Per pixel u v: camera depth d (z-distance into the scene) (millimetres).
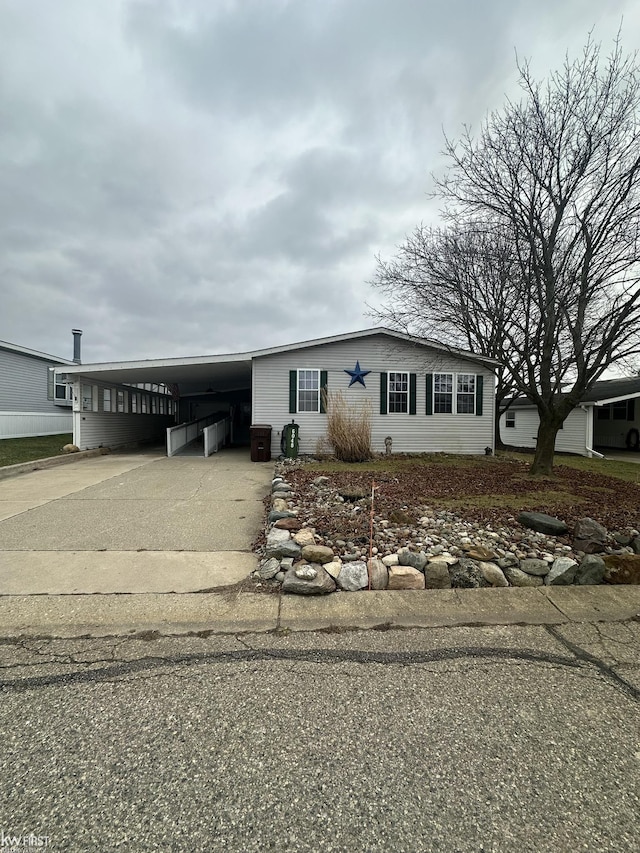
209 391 22969
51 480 8148
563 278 7434
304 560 3529
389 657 2418
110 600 3061
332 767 1595
